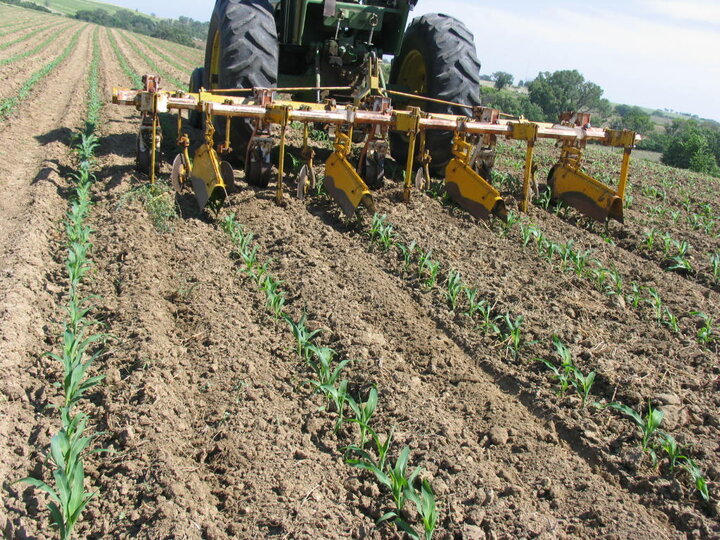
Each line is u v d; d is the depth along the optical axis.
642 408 2.67
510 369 2.89
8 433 2.34
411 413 2.57
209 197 3.79
